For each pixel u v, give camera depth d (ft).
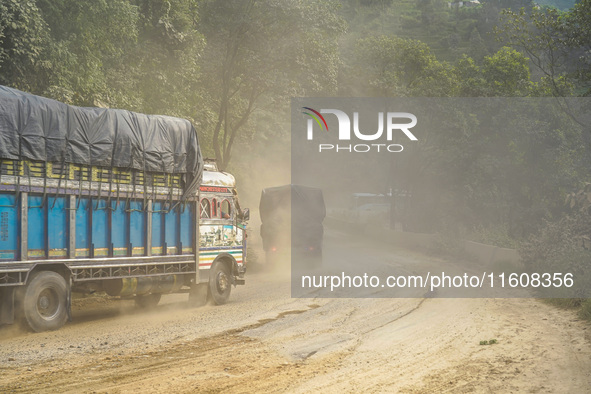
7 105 36.19
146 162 44.68
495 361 30.01
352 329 38.96
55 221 38.86
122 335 37.06
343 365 29.32
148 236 45.34
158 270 46.44
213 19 98.37
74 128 39.86
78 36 58.39
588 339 35.12
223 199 53.62
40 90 53.47
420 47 132.98
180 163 47.47
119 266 42.93
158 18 79.10
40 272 37.91
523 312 45.62
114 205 42.75
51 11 55.52
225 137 106.42
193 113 92.27
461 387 25.31
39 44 52.08
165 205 46.98
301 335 37.04
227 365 29.25
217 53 100.07
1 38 48.73
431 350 32.63
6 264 35.73
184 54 84.38
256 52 101.55
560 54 81.10
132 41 72.28
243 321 42.45
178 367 28.76
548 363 29.48
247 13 98.32
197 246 49.73
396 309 47.21
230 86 109.60
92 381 25.98
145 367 28.71
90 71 58.80
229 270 54.08
